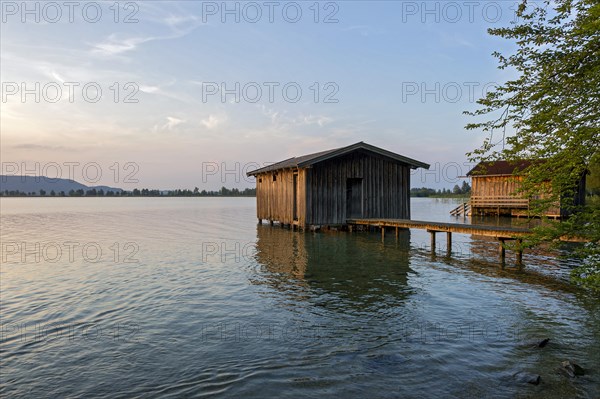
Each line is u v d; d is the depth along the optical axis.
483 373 5.72
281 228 27.92
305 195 23.41
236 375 5.74
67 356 6.50
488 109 5.85
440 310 8.66
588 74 4.95
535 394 5.13
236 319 8.23
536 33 5.64
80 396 5.25
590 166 5.21
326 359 6.24
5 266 14.46
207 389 5.36
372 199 24.58
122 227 32.03
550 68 5.30
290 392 5.25
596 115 4.93
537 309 8.61
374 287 10.74
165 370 5.95
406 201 25.50
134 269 13.70
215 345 6.86
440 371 5.80
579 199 29.14
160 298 9.90
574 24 5.41
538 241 5.81
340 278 11.88
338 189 24.11
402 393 5.20
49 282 11.77
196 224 34.59
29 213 56.41
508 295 9.77
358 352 6.49
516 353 6.39
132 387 5.46
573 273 5.80
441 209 60.84
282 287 10.86
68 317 8.49
